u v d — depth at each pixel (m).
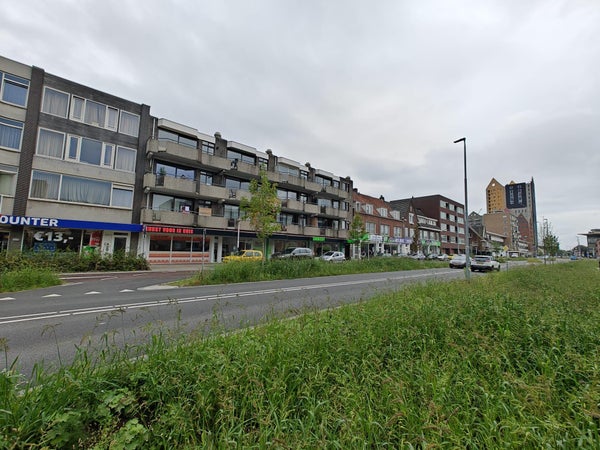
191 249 26.30
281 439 2.07
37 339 5.22
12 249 17.75
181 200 26.33
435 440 2.10
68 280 14.30
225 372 2.92
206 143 28.05
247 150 30.89
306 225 37.44
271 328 4.59
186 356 3.33
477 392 2.90
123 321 6.41
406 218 59.25
